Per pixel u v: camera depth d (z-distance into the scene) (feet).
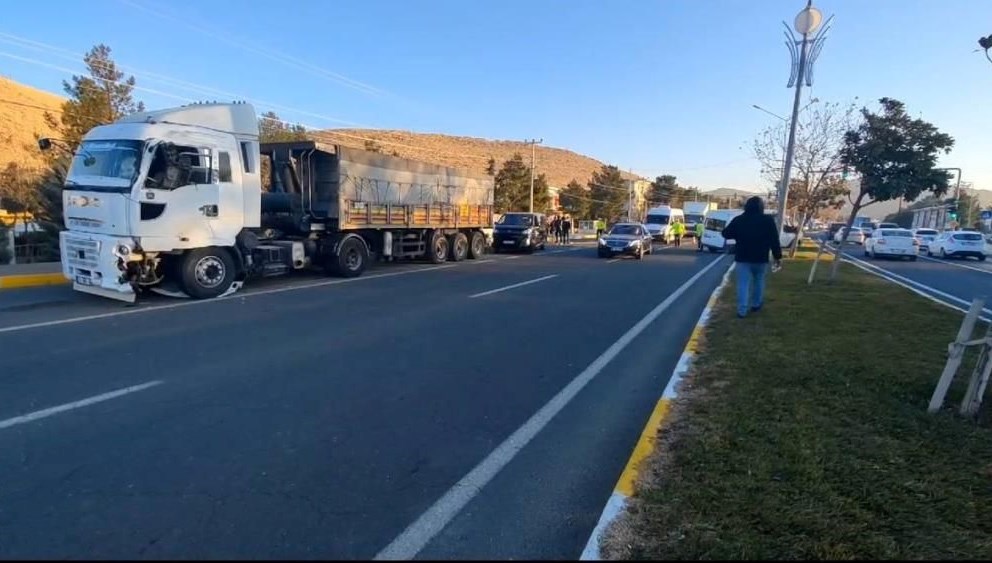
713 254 98.78
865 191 46.32
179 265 35.06
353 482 12.30
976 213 246.27
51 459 13.07
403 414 16.35
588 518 11.12
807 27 66.49
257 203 38.88
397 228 56.70
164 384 18.49
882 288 44.78
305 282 45.75
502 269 60.39
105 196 32.42
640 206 345.92
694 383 18.62
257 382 18.88
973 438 13.92
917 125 43.83
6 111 216.74
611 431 15.53
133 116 36.24
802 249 114.73
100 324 27.61
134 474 12.42
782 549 9.46
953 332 26.50
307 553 9.75
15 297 35.17
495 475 12.84
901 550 9.47
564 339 26.55
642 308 36.17
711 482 11.69
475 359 22.53
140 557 9.53
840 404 16.16
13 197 80.53
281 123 141.28
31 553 9.59
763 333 25.94
